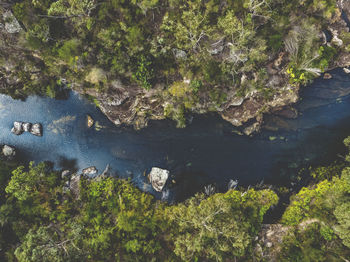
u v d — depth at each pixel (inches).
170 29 695.7
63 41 710.5
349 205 670.5
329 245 744.3
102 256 774.5
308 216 796.0
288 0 711.1
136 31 682.8
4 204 788.0
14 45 749.3
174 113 875.4
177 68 784.9
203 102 843.4
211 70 761.6
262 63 795.4
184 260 753.0
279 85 824.9
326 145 870.4
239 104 858.8
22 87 887.7
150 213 839.1
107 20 688.4
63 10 647.8
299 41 766.5
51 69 812.6
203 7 692.7
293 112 879.1
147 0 645.3
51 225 807.1
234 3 684.7
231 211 759.7
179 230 767.1
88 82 809.5
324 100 870.4
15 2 669.9
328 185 799.1
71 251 706.2
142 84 773.3
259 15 695.7
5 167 841.5
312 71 802.8
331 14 775.7
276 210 862.5
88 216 817.5
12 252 743.7
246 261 780.6
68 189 880.9
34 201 812.6
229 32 692.7
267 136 899.4
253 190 859.4
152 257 773.3
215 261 762.2
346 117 865.5
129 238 797.9
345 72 845.8
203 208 703.1
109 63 732.7
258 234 822.5
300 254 753.0
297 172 879.1
